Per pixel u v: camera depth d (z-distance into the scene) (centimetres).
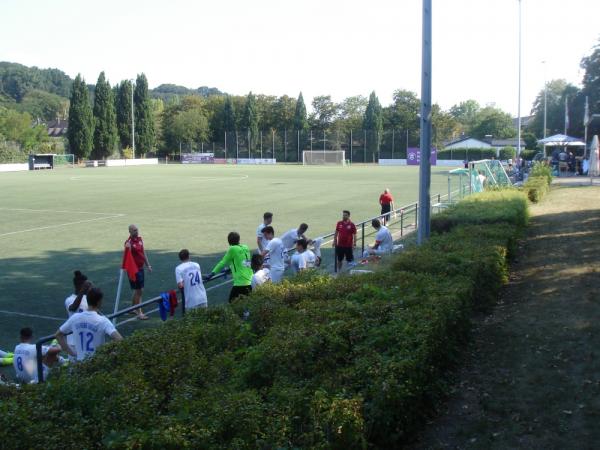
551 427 585
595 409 613
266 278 1106
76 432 397
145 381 505
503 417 610
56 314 1188
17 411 417
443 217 1564
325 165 9488
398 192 4016
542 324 883
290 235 1547
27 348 848
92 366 554
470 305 841
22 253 1844
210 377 530
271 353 540
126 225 2447
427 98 1320
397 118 11044
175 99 14462
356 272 1040
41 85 19075
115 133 9675
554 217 2164
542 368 725
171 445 379
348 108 11750
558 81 9831
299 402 447
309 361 545
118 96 10138
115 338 748
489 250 1070
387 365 516
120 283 1238
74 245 1986
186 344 596
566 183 3775
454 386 684
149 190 4231
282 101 11725
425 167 1336
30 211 2961
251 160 10594
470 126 14738
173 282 1451
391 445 529
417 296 736
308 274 929
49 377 561
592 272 1184
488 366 742
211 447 382
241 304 762
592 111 5978
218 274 1105
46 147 10238
